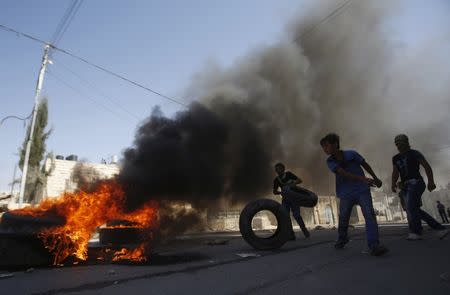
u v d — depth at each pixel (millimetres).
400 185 4242
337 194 3531
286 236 4141
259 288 2105
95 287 2355
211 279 2463
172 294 2074
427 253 2865
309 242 4738
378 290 1863
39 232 3463
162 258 3752
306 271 2525
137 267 3168
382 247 2947
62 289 2320
